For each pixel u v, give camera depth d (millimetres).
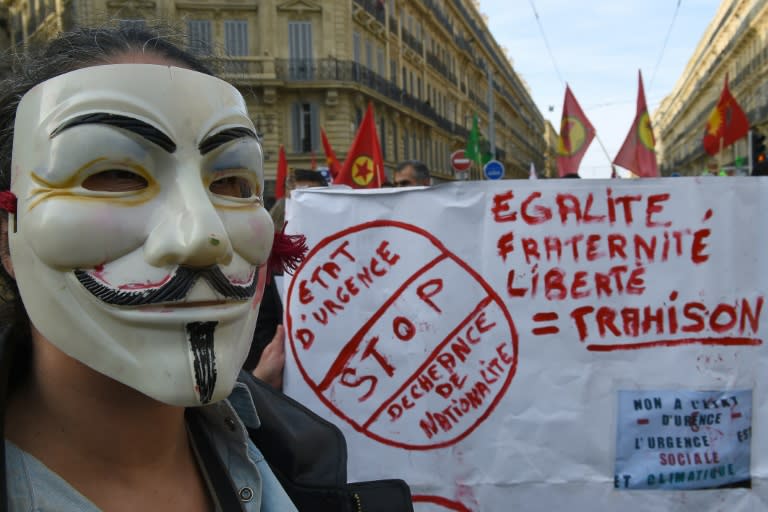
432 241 2113
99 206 740
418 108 33312
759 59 39250
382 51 28781
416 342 2107
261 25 23094
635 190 2098
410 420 2098
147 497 876
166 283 739
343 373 2115
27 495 793
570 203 2098
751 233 2096
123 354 750
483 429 2084
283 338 2186
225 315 777
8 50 901
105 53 856
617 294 2092
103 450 845
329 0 23531
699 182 2096
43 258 750
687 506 2055
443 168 39375
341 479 1200
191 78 803
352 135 24422
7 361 825
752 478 2068
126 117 749
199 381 753
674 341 2084
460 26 45438
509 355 2090
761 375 2086
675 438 2068
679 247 2096
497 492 2072
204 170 804
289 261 1111
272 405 1235
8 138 839
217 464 998
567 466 2068
